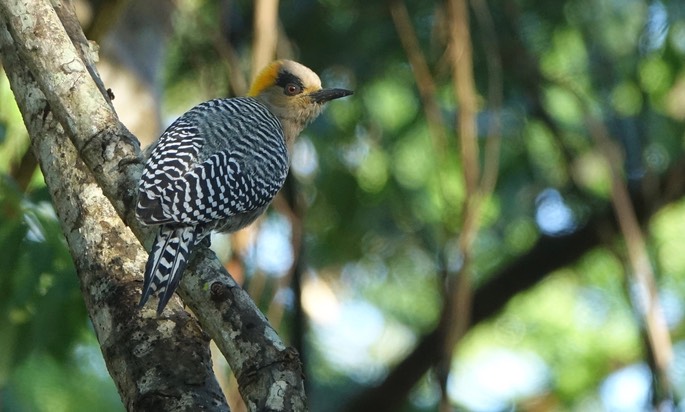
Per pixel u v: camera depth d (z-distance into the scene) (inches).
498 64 473.1
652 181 587.2
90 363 514.6
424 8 620.4
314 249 686.5
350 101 657.6
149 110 545.0
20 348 401.4
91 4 495.8
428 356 664.4
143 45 548.7
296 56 651.5
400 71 650.8
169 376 267.0
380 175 674.2
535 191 673.0
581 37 645.9
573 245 668.7
